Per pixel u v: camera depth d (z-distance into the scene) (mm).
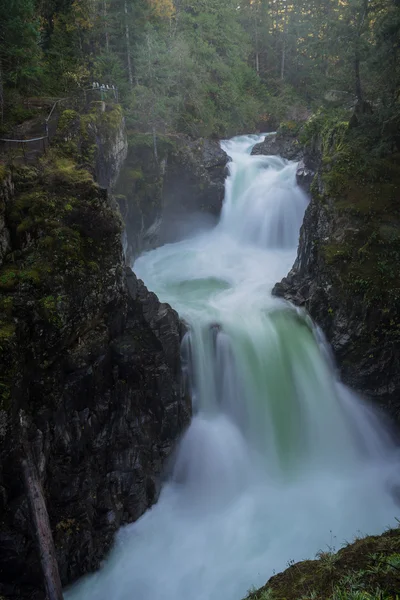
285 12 46969
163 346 14953
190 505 14234
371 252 17266
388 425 16750
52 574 9852
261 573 11938
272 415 16281
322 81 25453
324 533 13188
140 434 14000
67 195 13914
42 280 11844
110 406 13773
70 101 22688
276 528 13414
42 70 23750
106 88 25219
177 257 26016
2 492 10117
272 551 12648
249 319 17891
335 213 18578
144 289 16031
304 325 18016
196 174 28203
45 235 12766
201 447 15320
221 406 16562
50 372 11883
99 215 14000
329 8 36656
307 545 12773
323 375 17219
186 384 15875
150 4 32719
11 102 20969
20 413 10688
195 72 35281
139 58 29391
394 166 19125
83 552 11695
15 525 10258
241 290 21250
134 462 13461
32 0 23688
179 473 15000
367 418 16859
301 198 27500
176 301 19812
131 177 24516
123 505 13203
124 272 15156
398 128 19078
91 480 12633
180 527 13508
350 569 7121
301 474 15484
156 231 27328
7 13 20844
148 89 28250
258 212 28125
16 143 17328
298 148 32938
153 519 13562
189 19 37844
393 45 17312
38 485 10414
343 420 16781
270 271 23984
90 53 29297
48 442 11703
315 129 27422
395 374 16453
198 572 12141
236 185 29719
